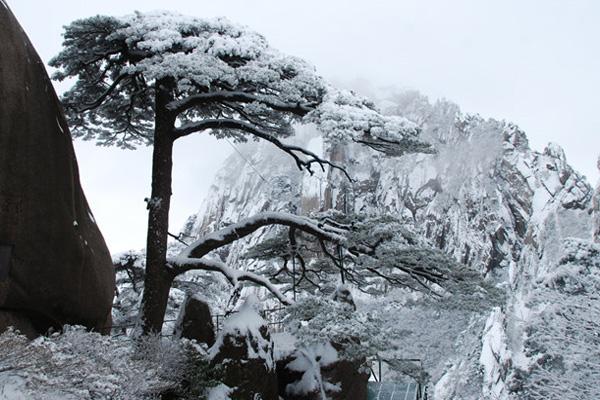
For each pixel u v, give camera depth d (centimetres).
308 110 1747
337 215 1989
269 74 1630
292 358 1814
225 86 1848
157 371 1305
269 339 1700
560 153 14162
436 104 16662
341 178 9600
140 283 2773
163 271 1814
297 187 11075
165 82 1916
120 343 1200
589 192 10312
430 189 14238
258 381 1598
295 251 2091
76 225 1456
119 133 2227
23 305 1326
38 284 1338
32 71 1367
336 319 1544
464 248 13012
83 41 1869
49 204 1360
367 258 1762
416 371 1883
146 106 2167
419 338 4478
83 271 1474
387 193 13900
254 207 13988
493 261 12788
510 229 13212
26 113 1311
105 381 948
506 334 6172
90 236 1570
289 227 2119
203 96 1886
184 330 1723
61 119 1491
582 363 2122
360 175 13925
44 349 867
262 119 2055
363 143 1767
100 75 2006
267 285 1783
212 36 1709
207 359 1552
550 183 13562
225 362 1572
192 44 1705
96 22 1800
